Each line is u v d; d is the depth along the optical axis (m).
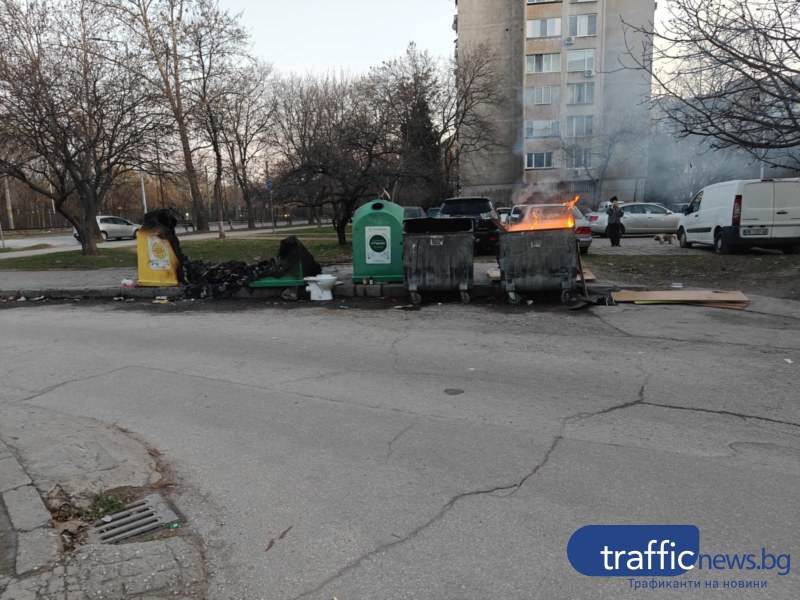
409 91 34.50
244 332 7.50
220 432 4.13
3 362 6.21
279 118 44.91
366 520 2.94
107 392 5.11
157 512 3.06
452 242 8.94
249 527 2.91
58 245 27.81
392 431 4.05
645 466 3.42
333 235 27.83
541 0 28.86
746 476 3.27
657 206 22.86
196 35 27.98
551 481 3.27
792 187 13.06
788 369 5.30
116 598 2.36
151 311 9.26
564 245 8.55
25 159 16.89
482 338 6.81
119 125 16.80
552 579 2.45
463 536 2.77
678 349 6.11
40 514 2.93
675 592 2.37
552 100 29.41
